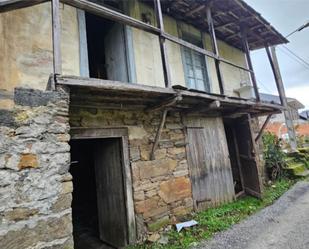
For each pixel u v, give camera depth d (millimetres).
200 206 4766
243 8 5188
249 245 3287
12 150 1886
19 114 1964
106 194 4145
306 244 3150
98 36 6168
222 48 7113
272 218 4301
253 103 5098
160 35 3566
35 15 3416
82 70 3779
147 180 4004
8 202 1809
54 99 2170
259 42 7422
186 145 4809
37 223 1902
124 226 3723
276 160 7715
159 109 3881
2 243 1737
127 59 4473
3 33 3088
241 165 6336
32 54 3285
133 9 4832
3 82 2994
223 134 5773
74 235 4859
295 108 17656
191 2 5133
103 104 3559
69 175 2141
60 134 2152
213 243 3426
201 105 4438
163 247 3420
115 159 3943
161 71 5004
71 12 3816
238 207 5082
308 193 5855
